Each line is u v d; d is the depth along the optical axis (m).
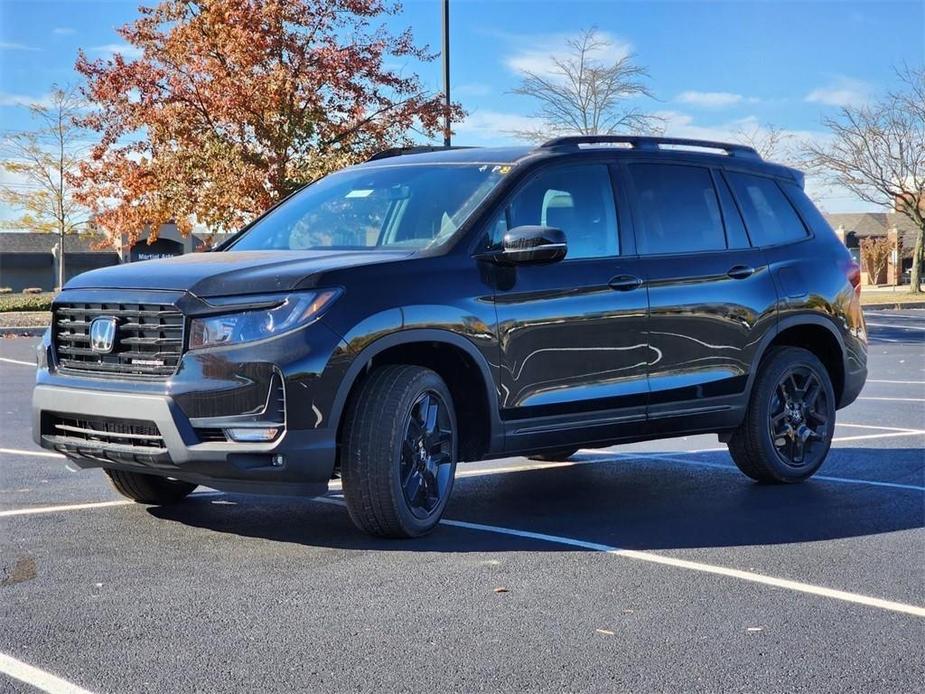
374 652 3.85
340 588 4.64
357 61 21.20
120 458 5.42
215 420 5.14
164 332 5.29
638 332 6.39
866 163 44.06
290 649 3.87
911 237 83.44
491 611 4.34
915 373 15.84
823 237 7.67
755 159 7.53
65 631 4.04
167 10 21.94
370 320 5.32
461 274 5.71
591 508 6.46
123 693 3.44
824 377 7.43
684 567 5.06
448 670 3.68
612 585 4.74
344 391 5.24
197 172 21.56
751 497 6.83
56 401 5.53
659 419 6.55
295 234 6.45
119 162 22.47
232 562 5.06
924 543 5.59
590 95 30.41
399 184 6.49
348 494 5.38
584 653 3.86
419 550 5.34
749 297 6.96
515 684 3.56
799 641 4.02
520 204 6.10
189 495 6.69
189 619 4.20
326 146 21.34
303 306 5.22
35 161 42.12
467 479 7.49
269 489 5.27
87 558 5.11
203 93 21.47
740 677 3.65
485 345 5.72
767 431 7.12
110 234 25.00
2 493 6.69
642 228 6.59
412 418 5.50
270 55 21.34
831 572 5.00
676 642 3.99
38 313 28.81
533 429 5.99
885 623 4.25
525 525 5.95
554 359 6.02
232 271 5.37
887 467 7.97
